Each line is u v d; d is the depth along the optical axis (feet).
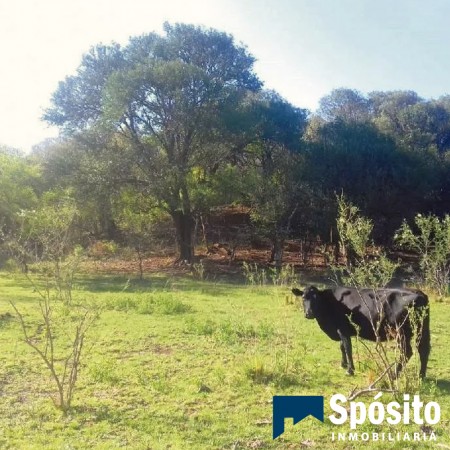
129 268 108.17
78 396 27.78
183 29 115.85
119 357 35.91
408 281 86.99
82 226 119.75
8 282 78.89
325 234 104.27
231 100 104.17
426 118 198.70
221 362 34.65
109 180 103.09
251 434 23.07
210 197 101.24
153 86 100.12
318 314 32.71
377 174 106.11
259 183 102.89
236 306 58.90
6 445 21.59
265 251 132.77
